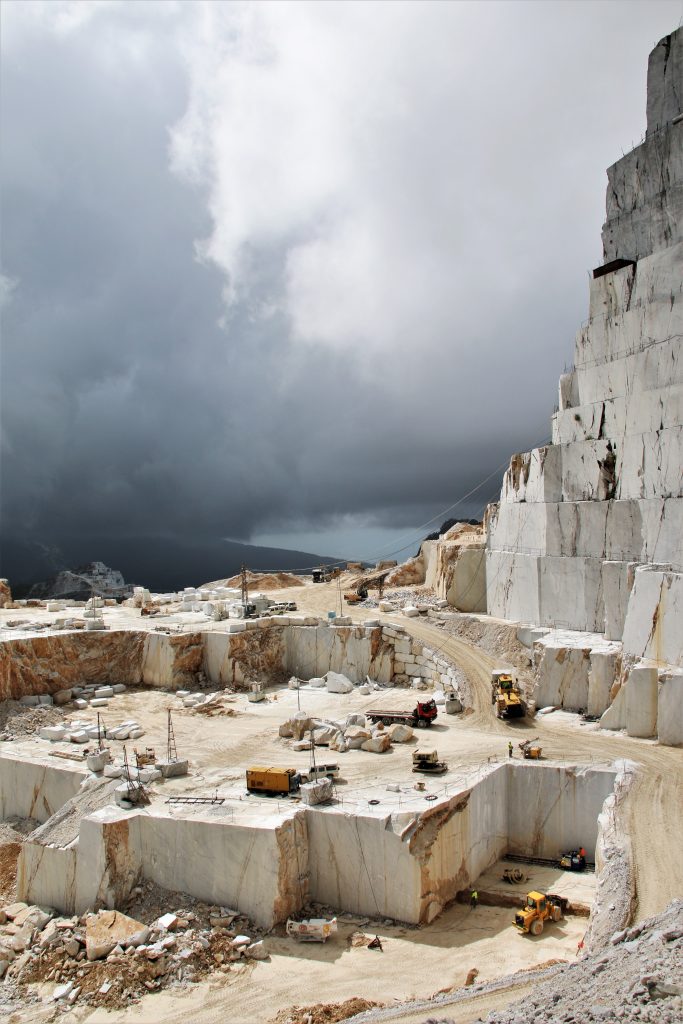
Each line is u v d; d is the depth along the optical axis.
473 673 53.69
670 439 46.03
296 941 31.91
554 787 39.41
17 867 39.69
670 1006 18.39
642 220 52.50
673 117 51.53
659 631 42.97
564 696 48.69
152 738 48.91
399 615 67.69
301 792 37.06
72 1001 28.97
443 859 34.59
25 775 45.22
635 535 48.91
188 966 30.31
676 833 32.66
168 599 86.44
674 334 46.62
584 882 36.16
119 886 34.78
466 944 31.08
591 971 22.22
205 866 34.44
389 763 41.72
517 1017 20.08
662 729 41.44
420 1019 23.52
